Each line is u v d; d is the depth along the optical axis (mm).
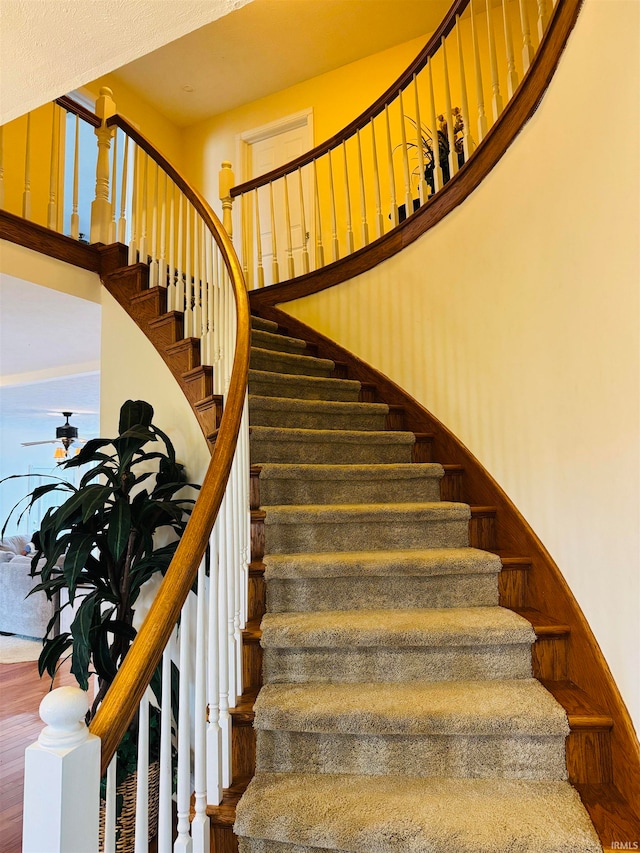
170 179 3062
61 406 6523
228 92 5301
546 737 1445
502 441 2277
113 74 5031
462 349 2631
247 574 1828
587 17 1561
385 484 2504
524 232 2070
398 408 3010
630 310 1332
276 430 2498
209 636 1373
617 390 1407
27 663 4336
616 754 1396
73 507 2150
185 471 2736
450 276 2740
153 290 2939
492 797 1346
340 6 4305
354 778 1442
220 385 2568
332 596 1943
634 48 1282
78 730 746
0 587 5270
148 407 2539
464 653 1713
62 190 3191
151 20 1064
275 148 5324
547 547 1893
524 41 2201
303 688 1638
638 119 1271
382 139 4422
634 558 1332
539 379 1954
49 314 3270
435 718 1447
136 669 936
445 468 2547
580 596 1649
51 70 1206
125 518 2215
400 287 3121
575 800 1331
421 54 2947
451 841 1185
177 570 1133
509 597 1973
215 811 1303
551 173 1837
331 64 4957
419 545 2240
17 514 8805
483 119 2498
